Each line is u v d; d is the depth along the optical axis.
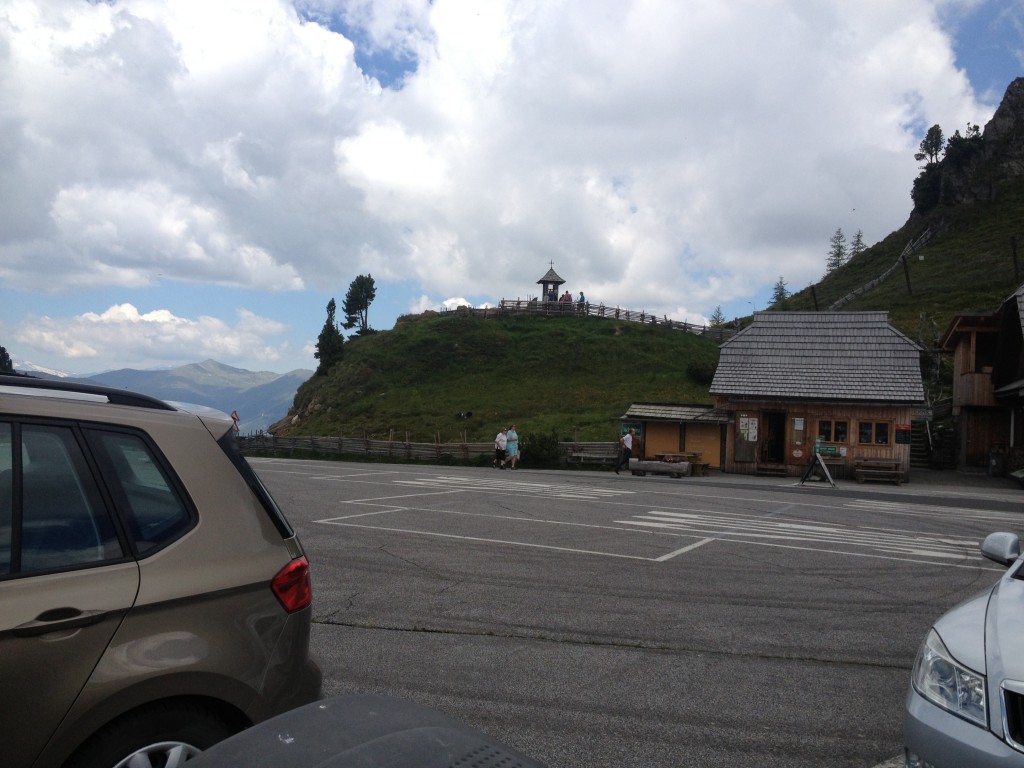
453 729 2.28
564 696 5.28
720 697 5.32
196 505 3.22
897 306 63.84
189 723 2.94
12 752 2.54
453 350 71.81
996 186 92.88
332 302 83.31
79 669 2.68
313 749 2.08
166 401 3.58
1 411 2.86
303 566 3.48
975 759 3.11
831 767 4.26
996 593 4.09
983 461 32.38
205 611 3.05
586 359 66.62
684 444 32.50
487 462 36.56
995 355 31.62
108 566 2.88
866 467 29.22
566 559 10.12
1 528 2.72
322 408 66.31
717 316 95.44
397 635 6.63
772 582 9.05
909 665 6.10
